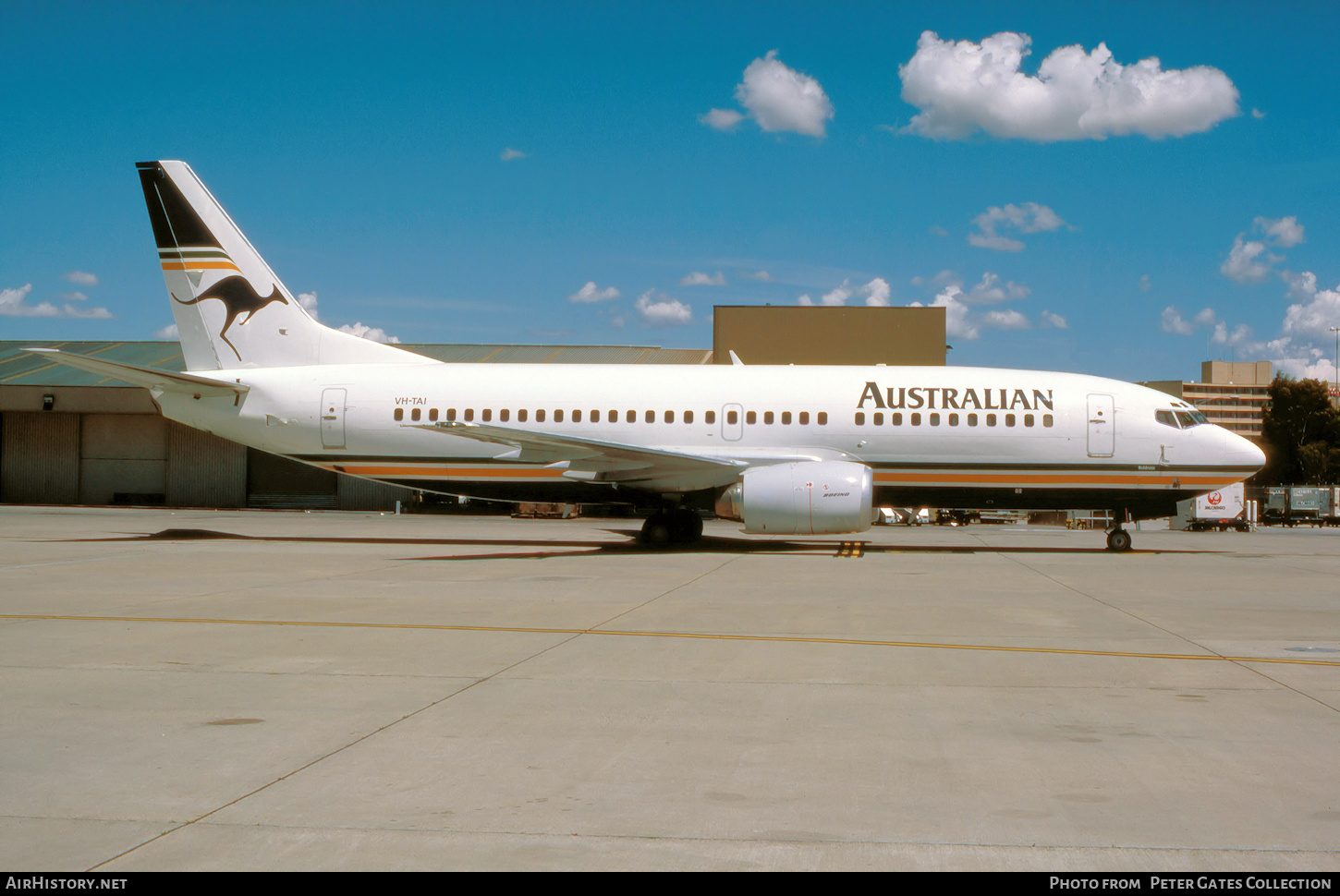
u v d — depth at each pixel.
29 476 48.19
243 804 5.32
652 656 9.71
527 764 6.09
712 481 22.64
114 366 23.41
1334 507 56.50
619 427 23.89
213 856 4.60
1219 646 10.46
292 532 29.97
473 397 24.25
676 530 24.77
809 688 8.30
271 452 25.05
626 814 5.22
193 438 47.81
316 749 6.38
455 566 19.03
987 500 23.62
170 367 47.03
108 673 8.77
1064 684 8.53
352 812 5.21
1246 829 5.04
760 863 4.58
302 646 10.20
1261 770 6.04
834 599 14.10
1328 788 5.71
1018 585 16.25
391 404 24.34
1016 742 6.66
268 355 25.45
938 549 24.77
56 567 18.55
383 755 6.26
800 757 6.27
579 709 7.50
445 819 5.11
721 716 7.33
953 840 4.89
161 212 25.31
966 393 23.42
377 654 9.76
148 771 5.89
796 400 23.66
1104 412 23.11
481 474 24.22
